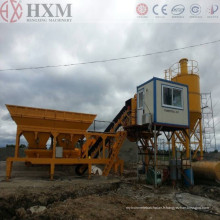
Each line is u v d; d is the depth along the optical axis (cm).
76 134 1627
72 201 968
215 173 1354
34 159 1426
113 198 1042
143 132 1745
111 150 1914
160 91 1416
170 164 1430
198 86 2142
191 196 1130
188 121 1505
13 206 867
